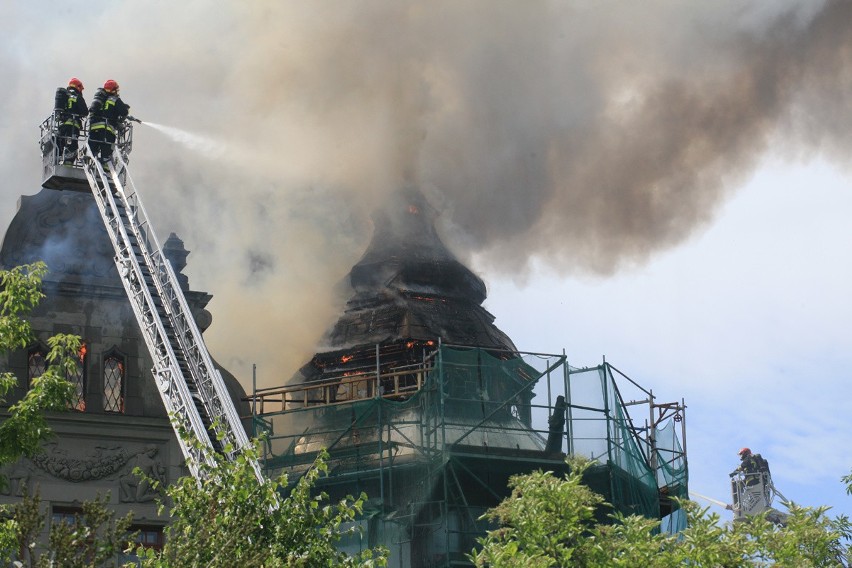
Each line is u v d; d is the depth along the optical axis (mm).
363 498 37156
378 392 56562
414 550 54031
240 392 58188
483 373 56250
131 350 55969
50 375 37594
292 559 35375
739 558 40500
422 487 54594
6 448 36531
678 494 60469
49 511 52531
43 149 59531
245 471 36688
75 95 59719
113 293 56375
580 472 43250
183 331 52062
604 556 40500
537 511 40750
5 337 38281
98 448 53969
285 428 58438
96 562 29750
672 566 40438
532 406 54688
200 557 33781
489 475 54719
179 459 54844
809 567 40875
